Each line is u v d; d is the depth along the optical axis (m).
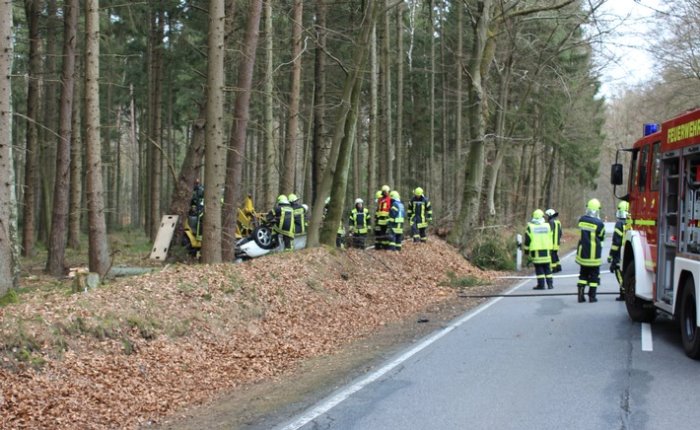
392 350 9.55
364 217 20.94
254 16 14.18
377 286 15.68
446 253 21.95
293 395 7.20
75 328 8.21
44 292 11.38
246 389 7.89
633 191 11.10
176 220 17.72
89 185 13.73
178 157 49.81
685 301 8.36
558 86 27.69
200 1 22.62
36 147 22.25
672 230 9.20
